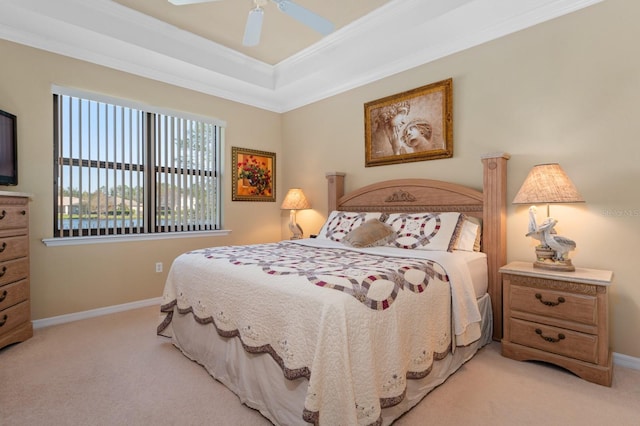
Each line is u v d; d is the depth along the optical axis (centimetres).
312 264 203
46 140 299
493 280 265
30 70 289
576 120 241
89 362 225
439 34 292
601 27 230
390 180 351
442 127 312
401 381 156
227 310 195
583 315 200
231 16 312
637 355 218
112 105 340
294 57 391
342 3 293
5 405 175
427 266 204
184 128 395
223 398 184
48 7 262
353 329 142
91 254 326
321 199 437
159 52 325
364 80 379
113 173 342
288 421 152
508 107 274
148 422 163
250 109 457
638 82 217
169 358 232
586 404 176
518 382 199
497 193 264
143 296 360
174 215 387
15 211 254
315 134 442
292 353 149
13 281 251
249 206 456
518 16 262
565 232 246
